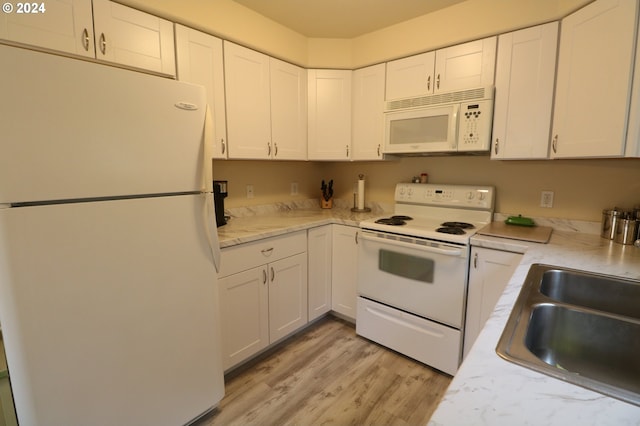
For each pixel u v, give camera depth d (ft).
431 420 1.63
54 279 3.43
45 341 3.42
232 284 6.10
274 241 6.86
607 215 5.88
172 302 4.44
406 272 6.72
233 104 6.81
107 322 3.85
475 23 6.46
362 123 8.44
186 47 5.92
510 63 6.17
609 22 4.64
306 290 7.81
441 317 6.33
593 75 4.93
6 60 2.99
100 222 3.70
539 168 6.95
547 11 5.65
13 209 3.14
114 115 3.69
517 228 6.70
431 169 8.51
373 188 9.75
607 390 1.84
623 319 2.88
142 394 4.26
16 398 3.34
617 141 4.59
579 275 4.09
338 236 8.20
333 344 7.55
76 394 3.69
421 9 6.89
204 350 4.92
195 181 4.55
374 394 5.91
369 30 7.92
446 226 6.91
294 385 6.15
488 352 2.27
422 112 7.19
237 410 5.53
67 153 3.39
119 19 5.05
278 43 7.56
